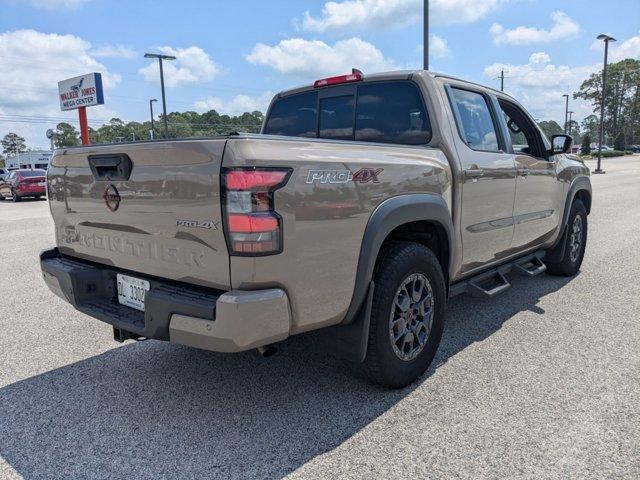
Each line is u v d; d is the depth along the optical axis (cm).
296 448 259
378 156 288
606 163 4906
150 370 356
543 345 386
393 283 297
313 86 428
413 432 271
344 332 291
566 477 231
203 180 233
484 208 389
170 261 259
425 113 361
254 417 290
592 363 352
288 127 454
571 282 567
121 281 299
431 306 332
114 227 289
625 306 477
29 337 424
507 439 262
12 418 294
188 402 309
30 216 1500
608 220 1021
